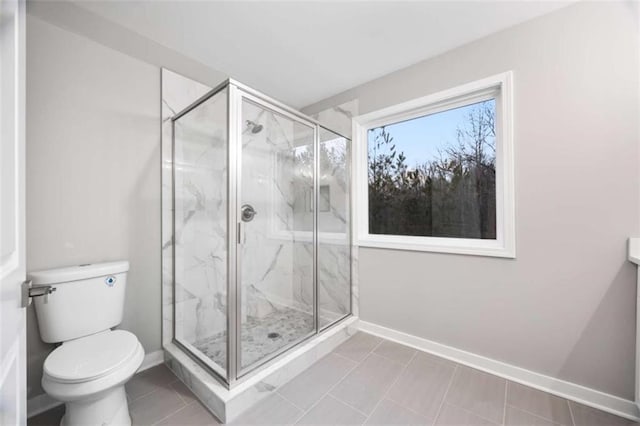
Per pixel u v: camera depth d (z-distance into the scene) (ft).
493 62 5.73
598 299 4.75
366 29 5.68
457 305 6.28
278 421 4.42
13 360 1.97
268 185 6.88
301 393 5.13
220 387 4.71
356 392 5.16
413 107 6.96
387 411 4.66
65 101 4.96
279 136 6.95
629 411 4.49
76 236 5.08
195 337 6.10
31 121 4.61
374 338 7.42
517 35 5.46
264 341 6.35
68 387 3.57
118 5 5.04
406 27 5.62
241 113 5.40
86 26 5.18
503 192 5.65
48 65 4.78
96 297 4.91
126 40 5.69
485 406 4.78
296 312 7.47
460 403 4.86
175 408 4.71
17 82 2.12
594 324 4.79
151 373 5.77
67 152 4.99
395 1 4.94
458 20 5.40
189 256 6.26
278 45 6.23
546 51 5.16
